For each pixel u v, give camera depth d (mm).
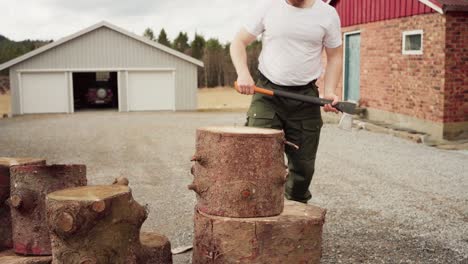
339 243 4633
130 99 27219
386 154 10102
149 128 16516
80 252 2713
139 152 10867
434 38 11930
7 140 13484
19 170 3205
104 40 26688
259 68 4188
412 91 12938
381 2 14352
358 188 7062
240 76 3844
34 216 3223
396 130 12781
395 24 13648
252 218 3102
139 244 3000
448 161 9281
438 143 11375
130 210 2873
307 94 4133
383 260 4199
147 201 6371
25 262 3148
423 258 4266
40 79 26281
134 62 27062
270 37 4027
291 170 4340
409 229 5113
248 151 3059
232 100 33812
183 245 4582
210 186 3129
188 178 7898
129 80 27156
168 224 5312
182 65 27391
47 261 3203
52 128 16953
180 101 27516
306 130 4164
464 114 11820
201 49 45906
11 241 3459
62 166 3246
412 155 9969
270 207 3143
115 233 2805
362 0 15461
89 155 10508
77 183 3303
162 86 27406
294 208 3355
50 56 26266
